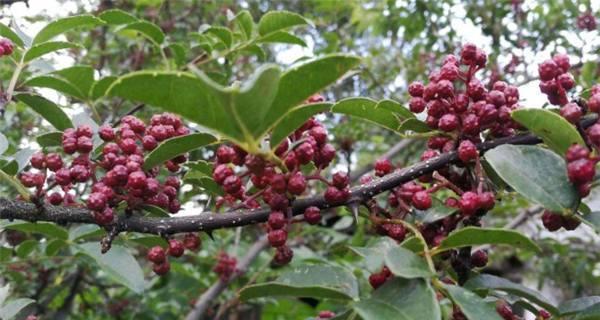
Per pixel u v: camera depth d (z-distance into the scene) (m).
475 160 0.20
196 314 0.55
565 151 0.18
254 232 0.67
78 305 0.69
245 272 0.60
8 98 0.25
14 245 0.45
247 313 0.74
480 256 0.22
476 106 0.20
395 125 0.22
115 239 0.28
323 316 0.21
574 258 0.66
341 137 0.63
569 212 0.17
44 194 0.21
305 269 0.19
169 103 0.15
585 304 0.19
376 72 0.75
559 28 0.65
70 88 0.26
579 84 0.52
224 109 0.15
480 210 0.20
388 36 0.76
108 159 0.21
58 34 0.28
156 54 0.56
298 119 0.17
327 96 0.74
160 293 0.64
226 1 0.68
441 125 0.20
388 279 0.18
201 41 0.36
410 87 0.22
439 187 0.20
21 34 0.29
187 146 0.20
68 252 0.46
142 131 0.22
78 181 0.22
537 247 0.17
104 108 0.48
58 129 0.26
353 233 0.66
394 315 0.15
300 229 0.63
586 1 0.63
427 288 0.16
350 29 0.85
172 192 0.23
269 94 0.15
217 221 0.21
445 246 0.18
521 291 0.19
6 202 0.21
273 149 0.17
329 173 0.58
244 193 0.22
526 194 0.17
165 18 0.67
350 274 0.19
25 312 0.48
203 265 0.64
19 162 0.23
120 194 0.21
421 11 0.71
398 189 0.21
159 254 0.23
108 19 0.32
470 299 0.16
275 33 0.33
